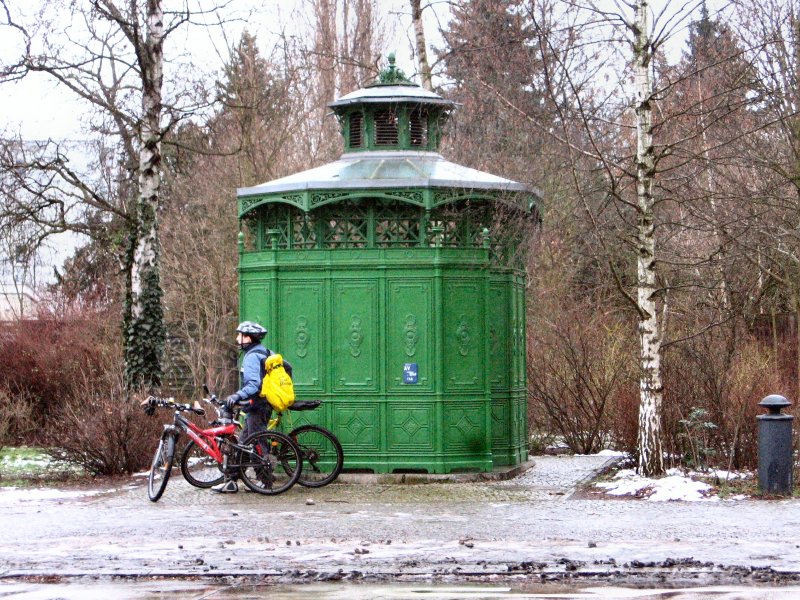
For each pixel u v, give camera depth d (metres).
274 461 16.02
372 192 16.91
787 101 23.12
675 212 24.39
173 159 35.31
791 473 15.27
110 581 10.40
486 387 17.14
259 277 17.34
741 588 9.71
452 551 11.37
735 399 17.70
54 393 27.59
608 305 27.92
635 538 12.05
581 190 17.23
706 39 22.66
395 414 16.89
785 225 24.02
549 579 10.22
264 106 31.45
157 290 25.12
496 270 18.00
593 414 22.14
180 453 19.31
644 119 16.59
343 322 16.98
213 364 30.69
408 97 18.11
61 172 25.56
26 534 12.77
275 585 10.14
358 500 15.22
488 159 25.94
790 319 29.02
